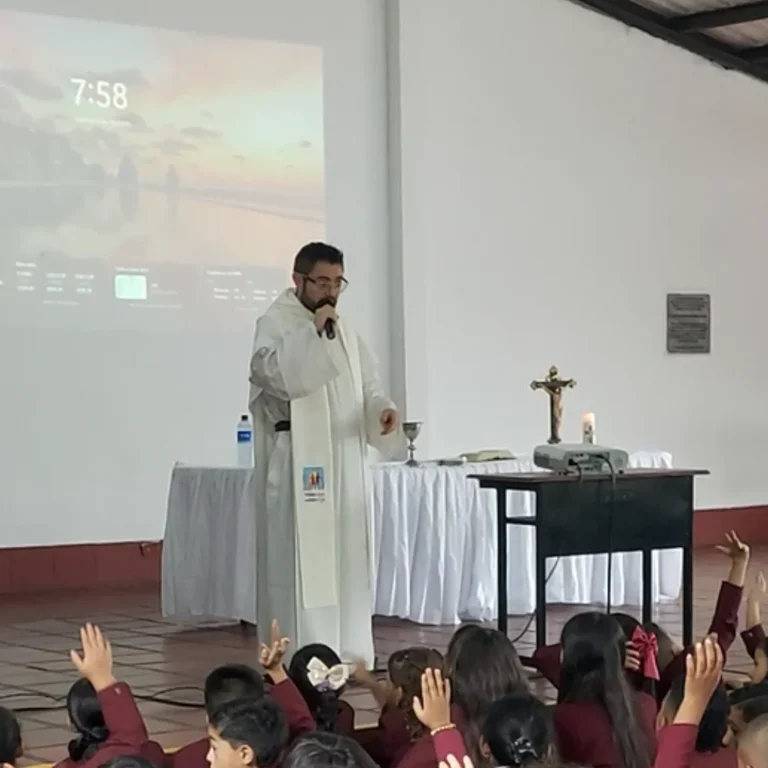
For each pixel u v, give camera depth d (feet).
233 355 31.45
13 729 10.99
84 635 11.27
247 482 23.41
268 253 31.91
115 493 30.12
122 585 30.04
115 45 30.30
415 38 33.40
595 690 11.87
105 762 9.64
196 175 31.14
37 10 29.48
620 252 36.81
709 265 38.24
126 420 30.25
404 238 33.19
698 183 38.06
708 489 38.14
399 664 13.10
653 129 37.35
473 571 24.18
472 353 34.53
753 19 35.68
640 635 13.10
